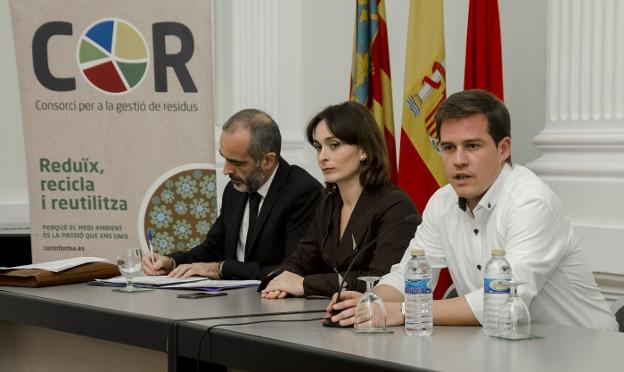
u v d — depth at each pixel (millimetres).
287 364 1998
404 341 2018
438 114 2436
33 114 3688
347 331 2166
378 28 4293
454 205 2645
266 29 5375
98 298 2865
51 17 3664
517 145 4422
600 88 3688
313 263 3166
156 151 3684
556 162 3793
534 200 2369
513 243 2350
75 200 3693
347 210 3078
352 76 4352
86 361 2996
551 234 2363
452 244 2641
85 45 3662
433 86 4070
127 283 3076
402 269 2670
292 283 2877
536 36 4324
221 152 3607
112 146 3682
